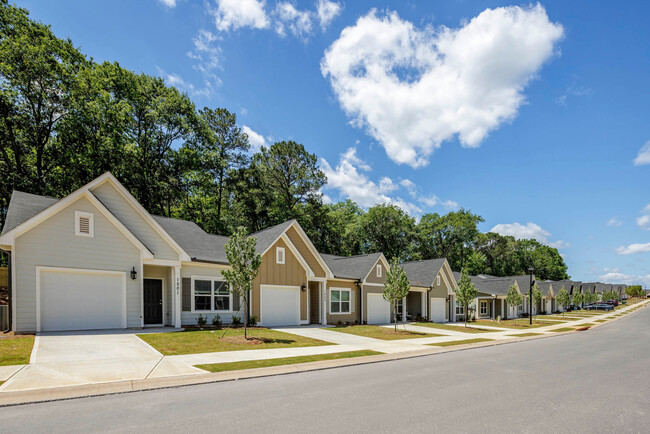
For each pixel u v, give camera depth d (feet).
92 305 47.80
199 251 61.16
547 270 323.16
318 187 152.87
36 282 43.60
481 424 18.17
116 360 31.07
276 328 62.23
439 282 108.78
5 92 82.33
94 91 93.30
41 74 83.92
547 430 17.65
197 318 57.82
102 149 94.94
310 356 37.47
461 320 118.83
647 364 38.06
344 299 81.76
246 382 26.76
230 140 132.46
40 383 23.45
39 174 87.81
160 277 57.98
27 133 86.53
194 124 118.32
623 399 23.88
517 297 107.55
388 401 22.02
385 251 185.57
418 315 101.65
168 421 17.60
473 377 30.07
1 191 80.02
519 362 38.70
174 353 35.53
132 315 50.75
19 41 82.17
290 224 70.90
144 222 54.08
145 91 109.19
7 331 42.83
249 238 48.96
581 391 25.85
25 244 43.24
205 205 133.69
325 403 21.29
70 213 46.68
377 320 88.48
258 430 16.57
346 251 175.73
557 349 50.90
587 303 237.86
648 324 103.96
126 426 16.79
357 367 34.30
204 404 20.62
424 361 38.78
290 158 148.87
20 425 16.75
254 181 136.98
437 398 23.00
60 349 34.14
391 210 183.73
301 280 71.56
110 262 49.19
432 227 222.07
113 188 52.49
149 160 108.99
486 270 263.29
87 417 18.02
